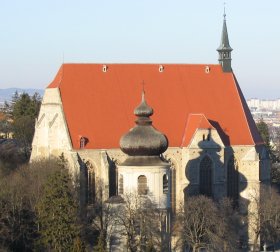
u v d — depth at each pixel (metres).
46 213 179.62
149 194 174.75
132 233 178.62
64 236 176.88
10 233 183.50
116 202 182.38
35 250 178.88
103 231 191.12
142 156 177.00
